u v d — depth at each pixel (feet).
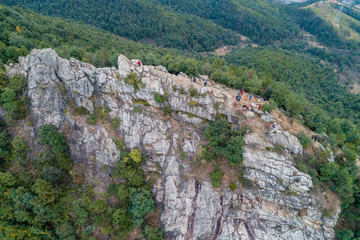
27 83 147.13
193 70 182.50
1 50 159.43
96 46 327.47
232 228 142.61
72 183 142.82
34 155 142.61
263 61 446.60
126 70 153.89
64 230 124.57
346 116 338.75
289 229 142.61
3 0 582.76
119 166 145.07
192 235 141.69
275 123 152.76
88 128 149.38
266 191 143.02
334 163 145.69
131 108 156.46
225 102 161.48
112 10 645.51
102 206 138.41
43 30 276.62
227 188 146.41
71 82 148.36
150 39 645.51
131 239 139.03
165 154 153.69
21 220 122.83
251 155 142.20
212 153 150.10
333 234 145.59
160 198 147.74
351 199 144.15
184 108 160.56
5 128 143.23
